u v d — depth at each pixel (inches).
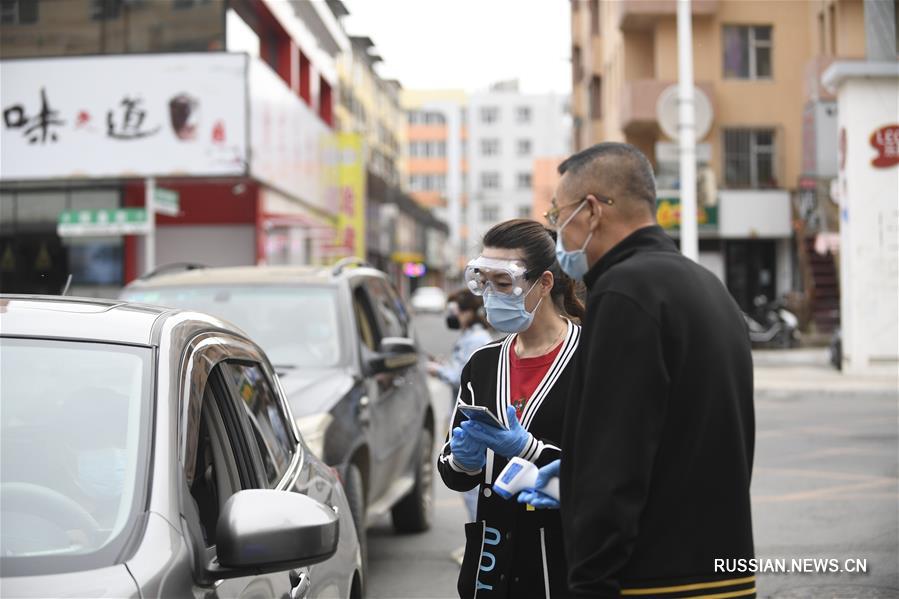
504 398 129.0
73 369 110.6
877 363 786.8
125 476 100.7
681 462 96.9
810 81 1130.7
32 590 84.7
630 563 96.8
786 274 1206.3
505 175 4212.6
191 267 327.3
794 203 1165.7
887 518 317.4
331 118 1592.0
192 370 117.5
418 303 2524.6
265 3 1120.2
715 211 1168.8
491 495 123.6
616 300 97.9
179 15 971.9
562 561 120.2
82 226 759.7
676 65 1206.3
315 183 1341.0
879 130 782.5
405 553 295.3
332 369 264.5
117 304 128.6
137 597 86.7
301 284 290.2
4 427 105.0
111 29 973.2
